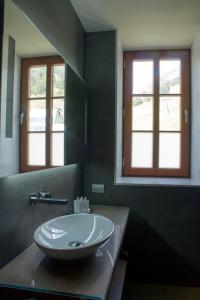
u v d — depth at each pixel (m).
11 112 1.13
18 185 1.22
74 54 2.09
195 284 2.28
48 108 1.55
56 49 1.66
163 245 2.30
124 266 1.93
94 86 2.39
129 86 2.77
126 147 2.76
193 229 2.26
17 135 1.18
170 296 2.14
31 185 1.35
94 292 0.90
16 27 1.16
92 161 2.38
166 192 2.29
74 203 1.93
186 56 2.71
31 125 1.32
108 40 2.37
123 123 2.76
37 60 1.38
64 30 1.84
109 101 2.36
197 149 2.47
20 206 1.23
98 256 1.20
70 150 1.97
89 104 2.39
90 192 2.38
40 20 1.43
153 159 2.73
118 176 2.54
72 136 2.02
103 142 2.36
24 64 1.24
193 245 2.26
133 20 2.18
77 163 2.18
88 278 1.00
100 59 2.38
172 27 2.29
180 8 1.99
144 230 2.31
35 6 1.36
